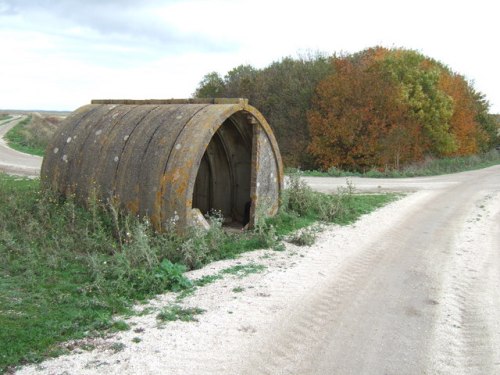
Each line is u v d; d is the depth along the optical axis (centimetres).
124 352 517
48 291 662
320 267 850
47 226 922
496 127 4788
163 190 881
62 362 490
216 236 893
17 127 5225
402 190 1944
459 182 2258
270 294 706
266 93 3631
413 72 3269
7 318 570
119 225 912
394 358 538
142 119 1036
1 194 1107
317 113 3112
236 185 1216
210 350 534
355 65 3425
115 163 980
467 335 602
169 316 605
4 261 748
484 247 1035
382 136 2966
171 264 763
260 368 504
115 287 676
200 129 909
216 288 717
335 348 556
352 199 1541
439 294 744
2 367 473
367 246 1014
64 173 1080
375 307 683
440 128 3306
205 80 4331
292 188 1289
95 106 1239
